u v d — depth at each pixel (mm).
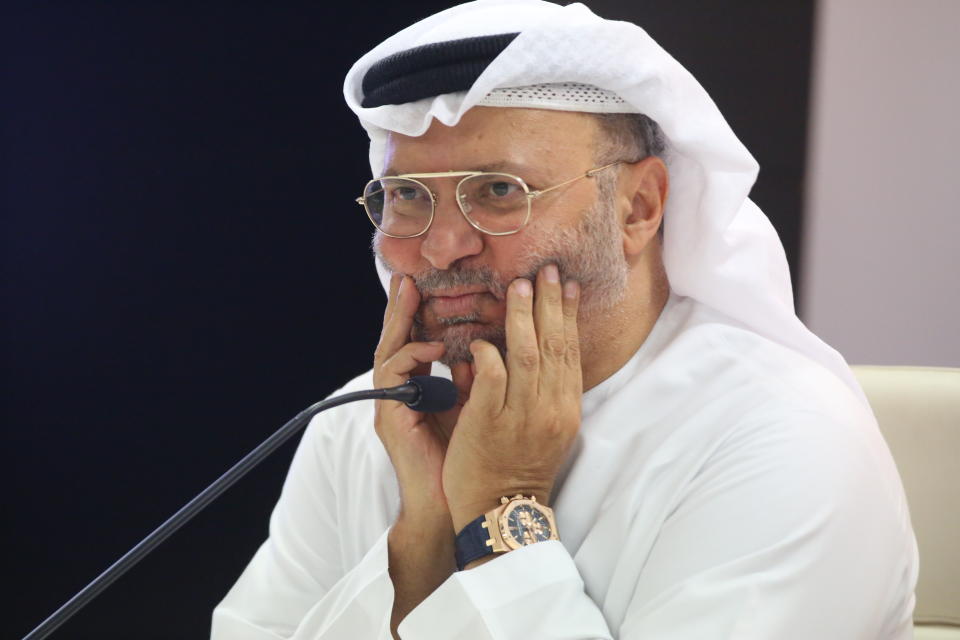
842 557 5633
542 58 5766
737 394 6211
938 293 14023
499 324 6160
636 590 5914
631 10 14648
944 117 13797
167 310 16875
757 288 6547
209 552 17250
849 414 6148
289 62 16125
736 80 14453
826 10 14141
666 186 6457
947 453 8273
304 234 16594
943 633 8156
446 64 5973
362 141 16281
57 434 17266
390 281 6664
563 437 6070
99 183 16703
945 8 13641
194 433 17125
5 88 16484
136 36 16234
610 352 6539
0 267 16922
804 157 14375
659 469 6145
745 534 5652
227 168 16547
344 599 6316
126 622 17297
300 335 16812
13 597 17406
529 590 5719
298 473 7520
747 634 5359
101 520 17344
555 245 6012
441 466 6332
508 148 5926
